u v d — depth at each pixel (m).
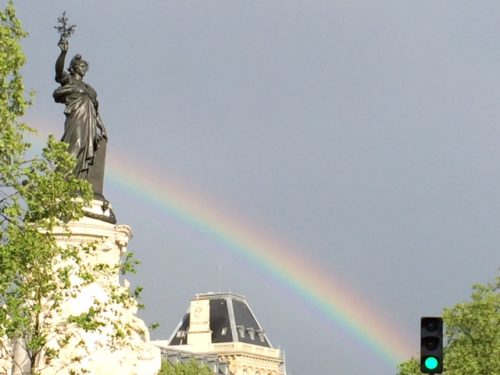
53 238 80.75
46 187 81.38
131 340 92.44
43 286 77.81
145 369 93.12
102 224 94.19
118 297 81.06
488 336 153.00
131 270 81.44
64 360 88.12
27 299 79.75
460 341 154.88
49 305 88.00
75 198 88.62
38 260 78.75
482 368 148.75
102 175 101.69
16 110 86.81
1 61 84.81
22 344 88.12
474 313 154.12
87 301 89.75
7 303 76.62
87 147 100.31
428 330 68.50
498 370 148.12
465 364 147.88
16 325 76.12
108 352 90.50
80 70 103.25
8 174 81.56
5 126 84.12
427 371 68.19
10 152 83.06
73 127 100.44
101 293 90.56
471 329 154.88
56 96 101.81
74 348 86.56
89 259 92.94
